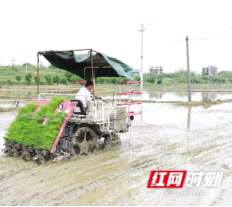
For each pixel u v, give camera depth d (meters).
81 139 6.98
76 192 4.62
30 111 6.53
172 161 6.35
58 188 4.77
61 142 6.30
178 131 9.97
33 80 54.66
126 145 7.86
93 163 6.13
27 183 4.97
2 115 13.72
